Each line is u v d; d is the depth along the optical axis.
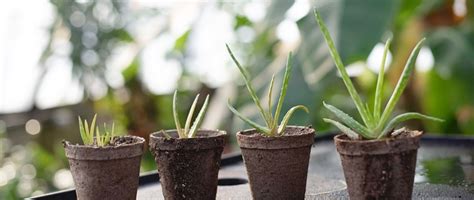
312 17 1.47
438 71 1.98
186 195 0.85
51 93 2.55
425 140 1.43
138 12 2.50
